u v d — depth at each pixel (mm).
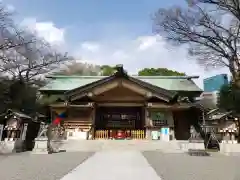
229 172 6965
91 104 20359
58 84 24766
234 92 22578
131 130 21188
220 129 14078
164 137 18859
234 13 21234
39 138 12664
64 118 20828
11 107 26156
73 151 14211
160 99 20578
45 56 31297
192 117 21359
